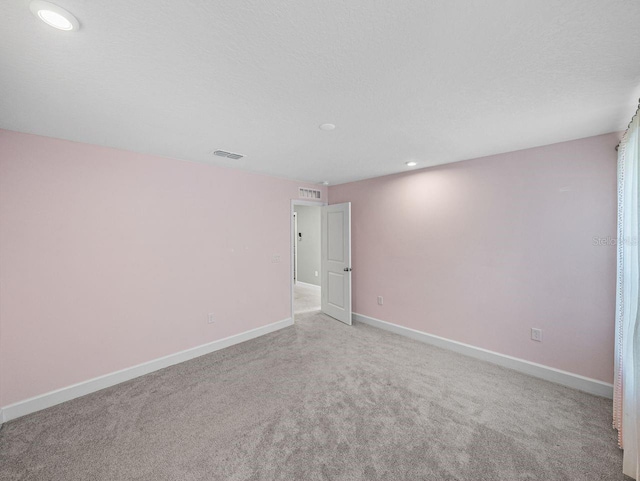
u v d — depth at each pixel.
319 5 0.97
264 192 3.89
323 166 3.38
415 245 3.63
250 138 2.34
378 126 2.09
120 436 1.92
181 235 3.08
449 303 3.32
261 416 2.11
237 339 3.58
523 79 1.46
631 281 1.70
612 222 2.28
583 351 2.43
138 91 1.55
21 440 1.88
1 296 2.09
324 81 1.47
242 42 1.15
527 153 2.69
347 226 4.27
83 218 2.45
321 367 2.89
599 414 2.10
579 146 2.41
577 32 1.10
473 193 3.08
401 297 3.82
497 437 1.87
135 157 2.74
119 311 2.65
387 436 1.89
